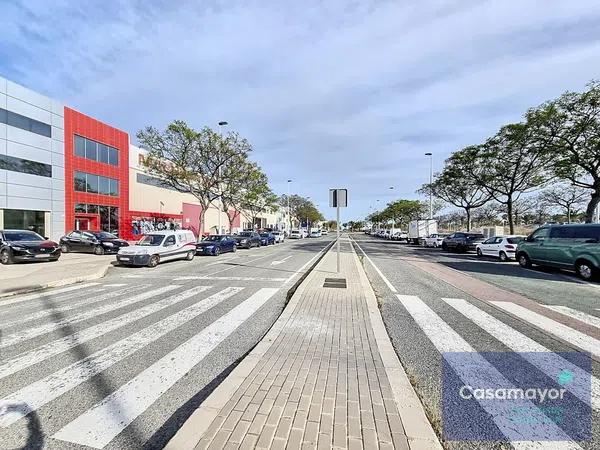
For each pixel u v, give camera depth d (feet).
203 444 8.18
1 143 72.28
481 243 67.31
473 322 20.34
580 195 104.63
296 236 201.16
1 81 72.23
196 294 28.73
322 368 12.82
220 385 11.18
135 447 8.76
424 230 126.31
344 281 32.96
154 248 50.57
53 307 24.29
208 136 86.17
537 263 44.98
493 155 76.95
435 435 8.75
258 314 22.12
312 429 8.85
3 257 51.70
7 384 12.24
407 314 22.24
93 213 98.53
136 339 17.12
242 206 129.59
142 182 123.44
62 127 88.12
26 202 77.92
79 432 9.39
